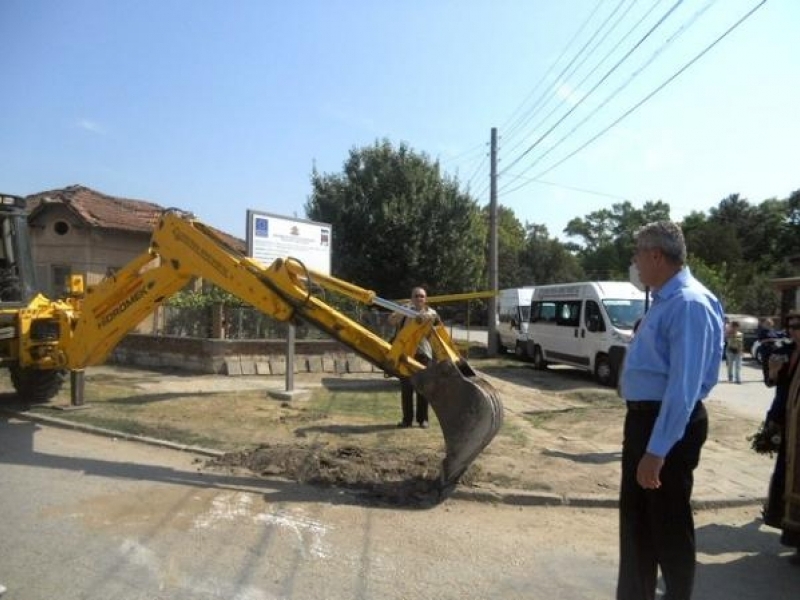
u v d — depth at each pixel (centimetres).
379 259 2991
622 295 1672
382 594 423
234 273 744
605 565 481
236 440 802
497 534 538
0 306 942
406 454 743
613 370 1502
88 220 1930
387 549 496
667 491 340
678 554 339
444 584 442
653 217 8725
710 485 686
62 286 1973
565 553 502
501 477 673
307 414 980
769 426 559
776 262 6756
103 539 496
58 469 679
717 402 1398
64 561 455
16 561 454
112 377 1350
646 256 350
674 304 334
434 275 3019
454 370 612
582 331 1705
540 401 1259
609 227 9188
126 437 816
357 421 939
